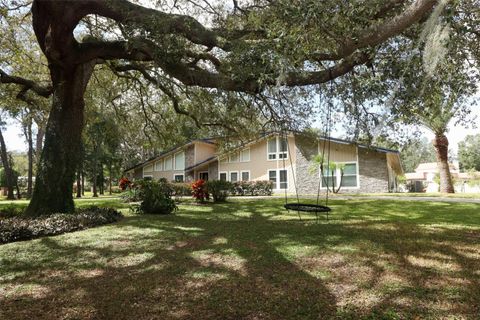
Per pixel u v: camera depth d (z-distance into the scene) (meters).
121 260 4.50
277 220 8.56
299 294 3.17
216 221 8.37
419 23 4.41
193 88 10.02
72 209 8.84
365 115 7.09
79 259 4.57
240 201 15.43
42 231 6.36
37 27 7.71
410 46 4.77
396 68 4.92
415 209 11.27
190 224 7.80
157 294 3.22
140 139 16.19
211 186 14.90
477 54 5.88
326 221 8.31
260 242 5.56
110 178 39.00
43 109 12.98
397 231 6.62
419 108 6.12
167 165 28.52
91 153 32.19
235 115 9.50
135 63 9.97
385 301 2.98
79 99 9.18
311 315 2.72
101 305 2.98
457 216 9.27
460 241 5.59
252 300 3.04
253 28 6.14
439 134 21.08
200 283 3.52
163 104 13.16
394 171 27.75
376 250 4.92
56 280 3.69
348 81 6.66
